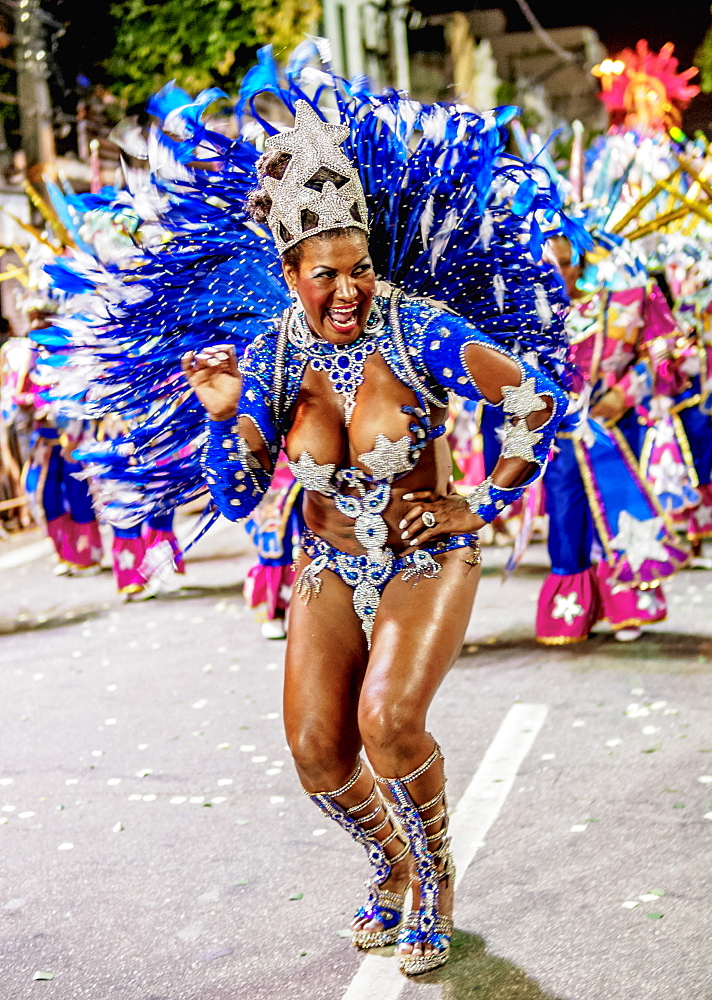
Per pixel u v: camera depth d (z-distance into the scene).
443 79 19.47
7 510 11.13
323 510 3.04
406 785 2.83
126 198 3.14
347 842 3.80
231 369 3.04
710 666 5.37
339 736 2.94
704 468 7.65
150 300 3.17
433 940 3.01
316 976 3.01
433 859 2.98
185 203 3.13
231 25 12.12
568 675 5.39
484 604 6.93
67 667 6.21
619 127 7.26
